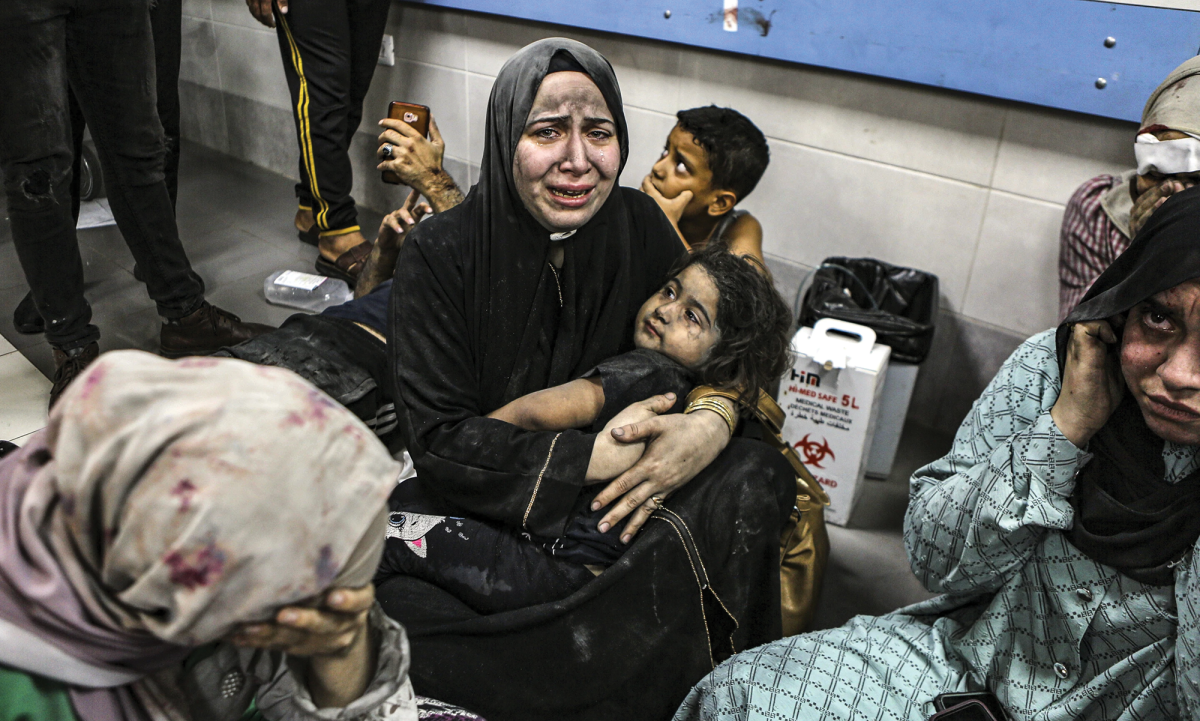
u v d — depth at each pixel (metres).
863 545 2.20
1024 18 2.13
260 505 0.57
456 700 1.39
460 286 1.50
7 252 3.32
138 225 2.39
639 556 1.44
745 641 1.62
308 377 1.91
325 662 0.76
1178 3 1.91
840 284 2.61
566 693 1.42
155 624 0.60
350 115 3.34
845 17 2.41
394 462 0.65
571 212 1.43
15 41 1.92
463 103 3.58
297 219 3.63
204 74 4.69
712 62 2.80
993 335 2.53
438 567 1.50
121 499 0.56
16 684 0.64
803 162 2.74
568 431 1.46
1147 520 1.06
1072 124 2.21
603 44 3.05
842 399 2.16
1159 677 1.09
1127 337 1.03
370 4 3.12
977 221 2.46
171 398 0.58
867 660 1.33
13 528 0.62
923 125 2.45
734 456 1.59
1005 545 1.17
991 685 1.27
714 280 1.58
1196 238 0.95
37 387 2.44
